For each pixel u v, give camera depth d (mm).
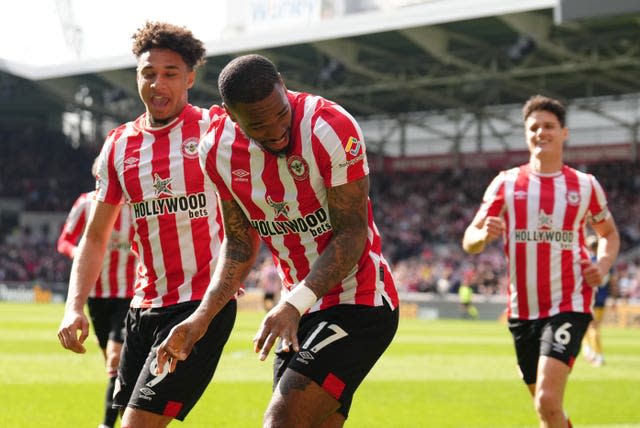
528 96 47344
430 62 43562
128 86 49062
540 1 34094
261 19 42125
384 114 53938
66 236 9461
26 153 60844
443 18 36500
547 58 42594
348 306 4703
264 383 12375
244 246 4832
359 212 4457
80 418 9039
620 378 14109
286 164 4445
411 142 54156
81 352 5098
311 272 4340
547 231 7227
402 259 49625
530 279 7211
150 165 5520
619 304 34750
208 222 5547
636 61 38656
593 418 9781
